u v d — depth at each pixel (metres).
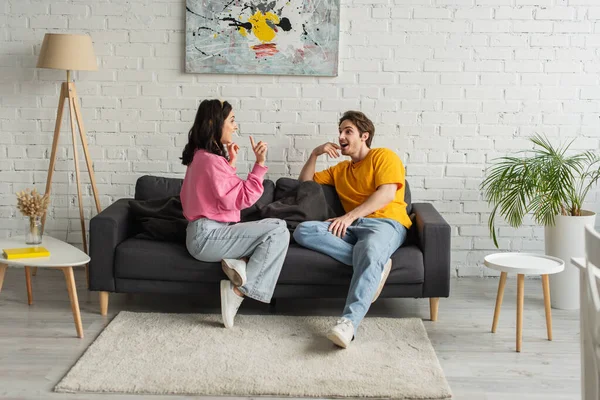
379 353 3.22
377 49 4.39
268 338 3.39
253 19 4.34
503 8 4.35
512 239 4.55
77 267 4.62
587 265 2.09
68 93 4.26
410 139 4.46
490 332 3.58
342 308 3.95
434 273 3.64
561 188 3.89
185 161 3.76
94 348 3.20
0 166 4.53
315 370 3.01
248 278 3.54
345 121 4.09
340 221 3.81
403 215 3.96
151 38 4.41
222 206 3.62
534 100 4.42
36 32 4.41
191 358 3.11
